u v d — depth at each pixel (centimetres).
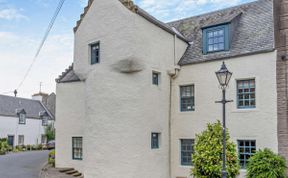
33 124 4562
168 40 1569
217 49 1504
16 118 4288
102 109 1451
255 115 1338
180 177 1524
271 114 1295
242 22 1548
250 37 1437
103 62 1473
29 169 1986
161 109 1519
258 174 1144
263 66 1335
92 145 1462
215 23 1507
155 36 1491
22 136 4362
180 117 1557
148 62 1440
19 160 2512
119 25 1431
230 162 1101
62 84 1958
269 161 1150
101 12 1516
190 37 1712
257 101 1338
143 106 1410
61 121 1931
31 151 3766
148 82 1440
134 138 1383
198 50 1590
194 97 1532
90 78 1526
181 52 1633
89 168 1460
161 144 1509
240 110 1379
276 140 1272
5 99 4384
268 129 1298
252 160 1182
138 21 1405
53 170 1834
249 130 1347
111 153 1402
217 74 959
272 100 1298
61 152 1909
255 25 1478
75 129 1858
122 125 1398
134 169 1365
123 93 1416
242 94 1402
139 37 1401
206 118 1472
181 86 1588
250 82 1386
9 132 4153
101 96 1461
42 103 5053
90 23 1567
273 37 1349
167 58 1552
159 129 1498
